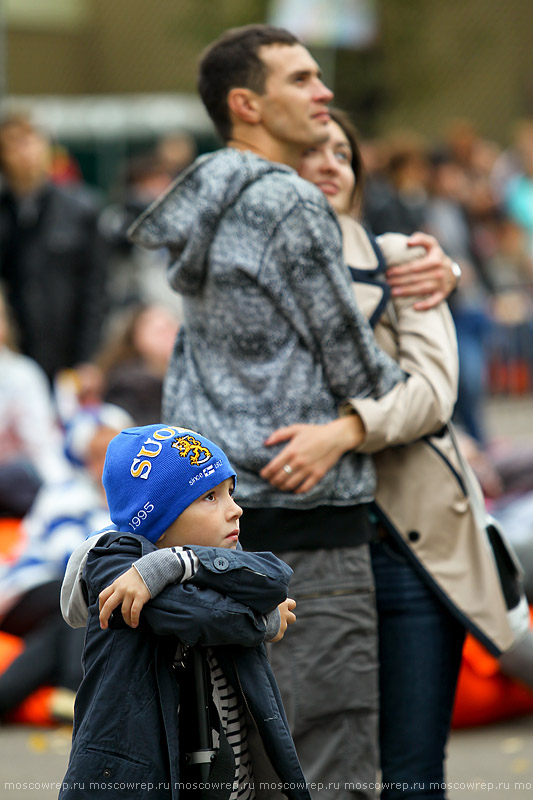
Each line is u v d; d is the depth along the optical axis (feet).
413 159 97.76
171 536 24.94
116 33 204.85
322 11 113.70
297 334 29.30
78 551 25.30
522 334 116.57
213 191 28.99
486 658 47.06
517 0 202.69
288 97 30.45
